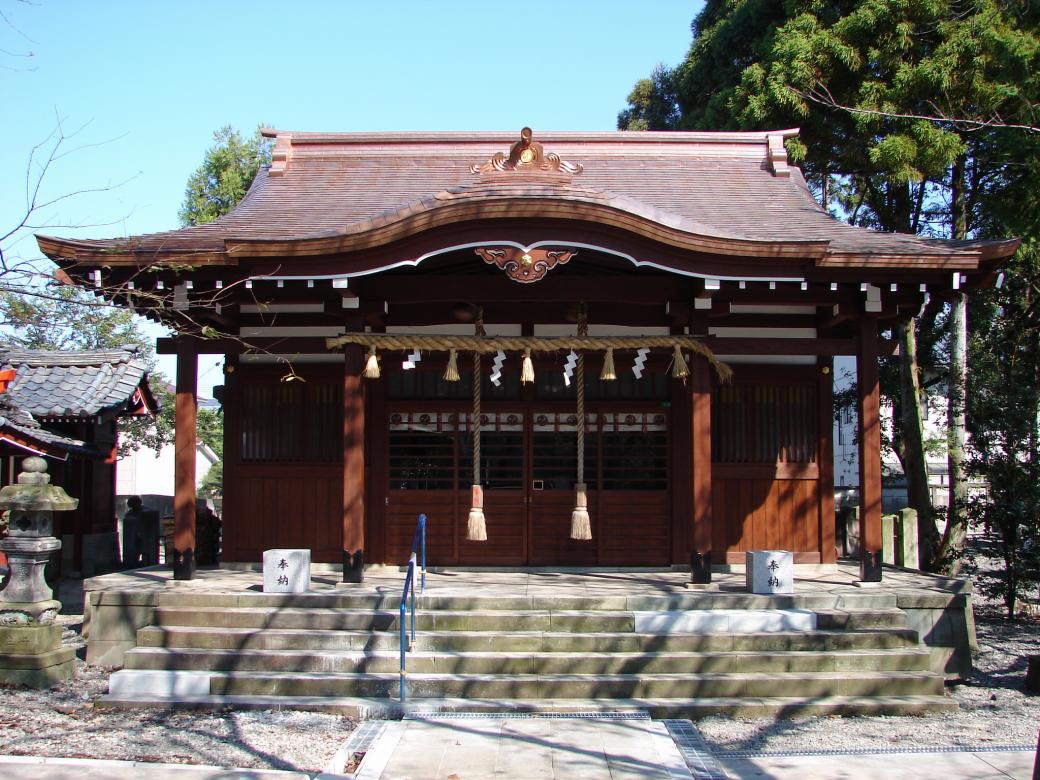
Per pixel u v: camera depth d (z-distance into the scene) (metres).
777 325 11.39
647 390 11.67
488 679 7.89
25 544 8.85
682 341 9.84
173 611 8.83
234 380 11.48
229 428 11.42
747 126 16.02
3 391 14.75
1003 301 16.31
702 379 9.95
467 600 8.95
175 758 6.41
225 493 11.39
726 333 11.48
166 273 9.69
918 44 14.41
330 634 8.43
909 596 9.09
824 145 16.19
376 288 10.05
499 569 11.17
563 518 11.51
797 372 11.48
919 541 15.21
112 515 18.50
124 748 6.63
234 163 28.70
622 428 11.62
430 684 7.87
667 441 11.56
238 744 6.74
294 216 11.38
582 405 10.05
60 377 17.38
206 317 10.49
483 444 11.61
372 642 8.40
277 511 11.39
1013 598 12.79
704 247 9.17
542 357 11.52
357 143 13.46
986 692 8.72
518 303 11.00
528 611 8.82
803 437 11.49
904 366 15.67
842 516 14.02
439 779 6.00
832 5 15.63
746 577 9.54
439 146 13.42
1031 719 7.70
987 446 12.69
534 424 11.63
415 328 11.48
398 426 11.60
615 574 10.74
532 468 11.56
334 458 11.39
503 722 7.29
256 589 9.39
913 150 13.72
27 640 8.45
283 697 7.84
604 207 8.95
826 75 14.84
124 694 7.91
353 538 9.80
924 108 14.15
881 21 14.22
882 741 7.04
